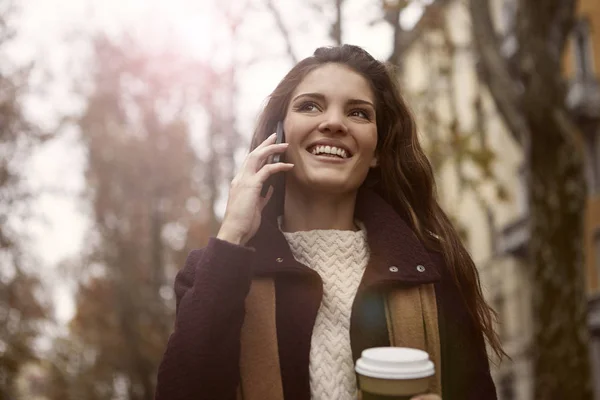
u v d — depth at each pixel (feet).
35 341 46.09
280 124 5.96
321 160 5.67
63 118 48.88
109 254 82.38
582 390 20.30
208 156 45.68
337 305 5.50
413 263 5.65
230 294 5.01
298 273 5.45
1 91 45.21
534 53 22.91
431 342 5.47
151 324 81.51
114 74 80.43
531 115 22.47
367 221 6.04
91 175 82.99
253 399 5.12
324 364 5.26
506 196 31.89
